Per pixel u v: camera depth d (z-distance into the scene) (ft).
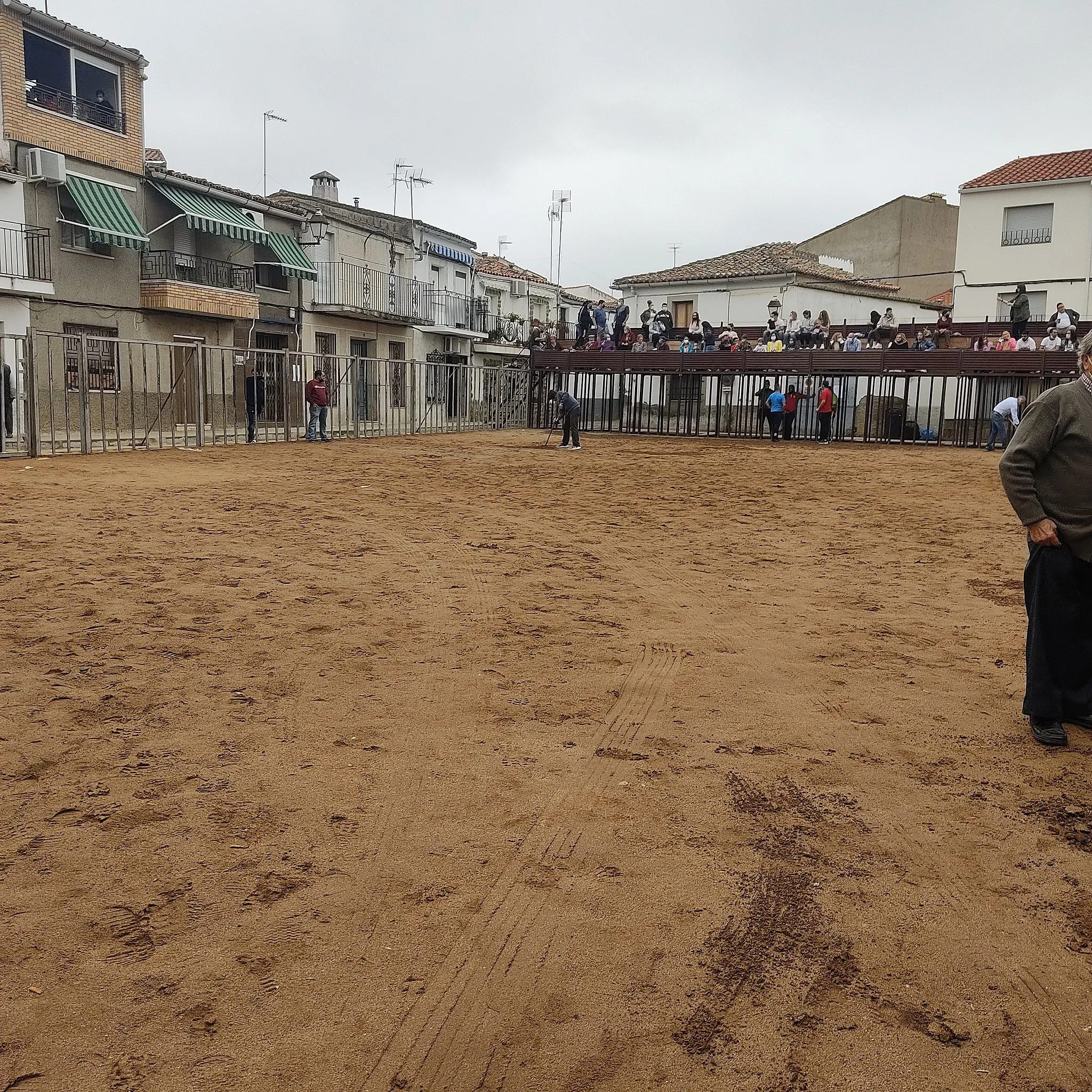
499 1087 7.41
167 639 19.21
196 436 74.43
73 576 24.34
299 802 12.17
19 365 60.23
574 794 12.58
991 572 28.94
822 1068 7.65
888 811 12.35
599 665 18.44
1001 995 8.64
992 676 18.38
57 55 84.48
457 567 27.71
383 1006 8.30
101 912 9.62
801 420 109.29
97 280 87.51
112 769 13.03
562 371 112.06
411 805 12.17
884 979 8.82
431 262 142.41
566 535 34.27
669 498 46.26
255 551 28.78
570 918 9.67
